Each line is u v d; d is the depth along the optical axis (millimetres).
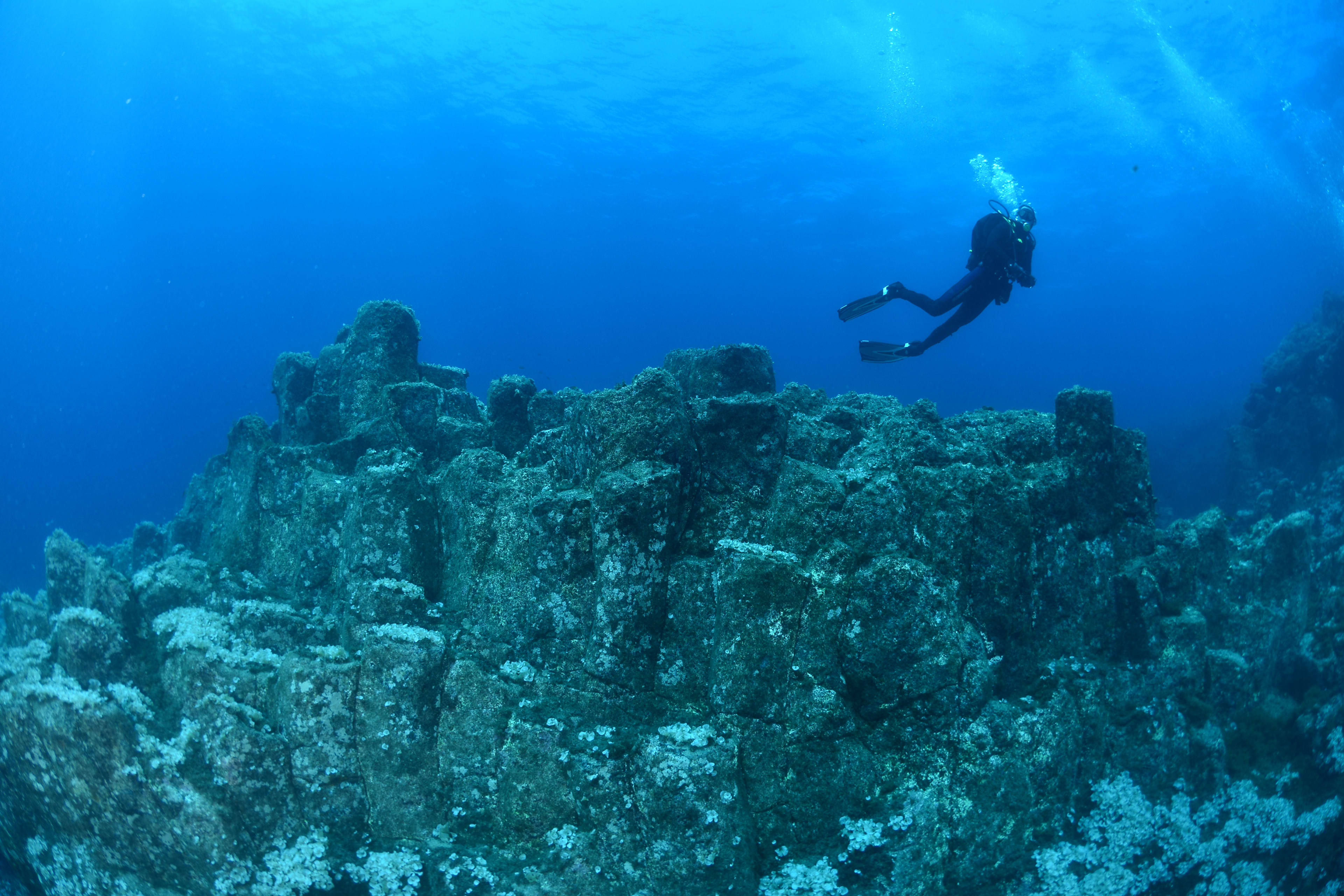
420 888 4754
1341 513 14938
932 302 8523
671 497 5227
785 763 4914
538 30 49406
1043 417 6926
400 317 8188
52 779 4832
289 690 4988
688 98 53219
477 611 5688
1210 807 5812
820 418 7219
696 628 5316
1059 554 5961
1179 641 5953
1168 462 28922
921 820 4727
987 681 5168
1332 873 6340
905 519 5539
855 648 5094
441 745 5109
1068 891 5117
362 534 5746
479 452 6188
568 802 4863
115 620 5484
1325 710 6363
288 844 4844
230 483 7598
